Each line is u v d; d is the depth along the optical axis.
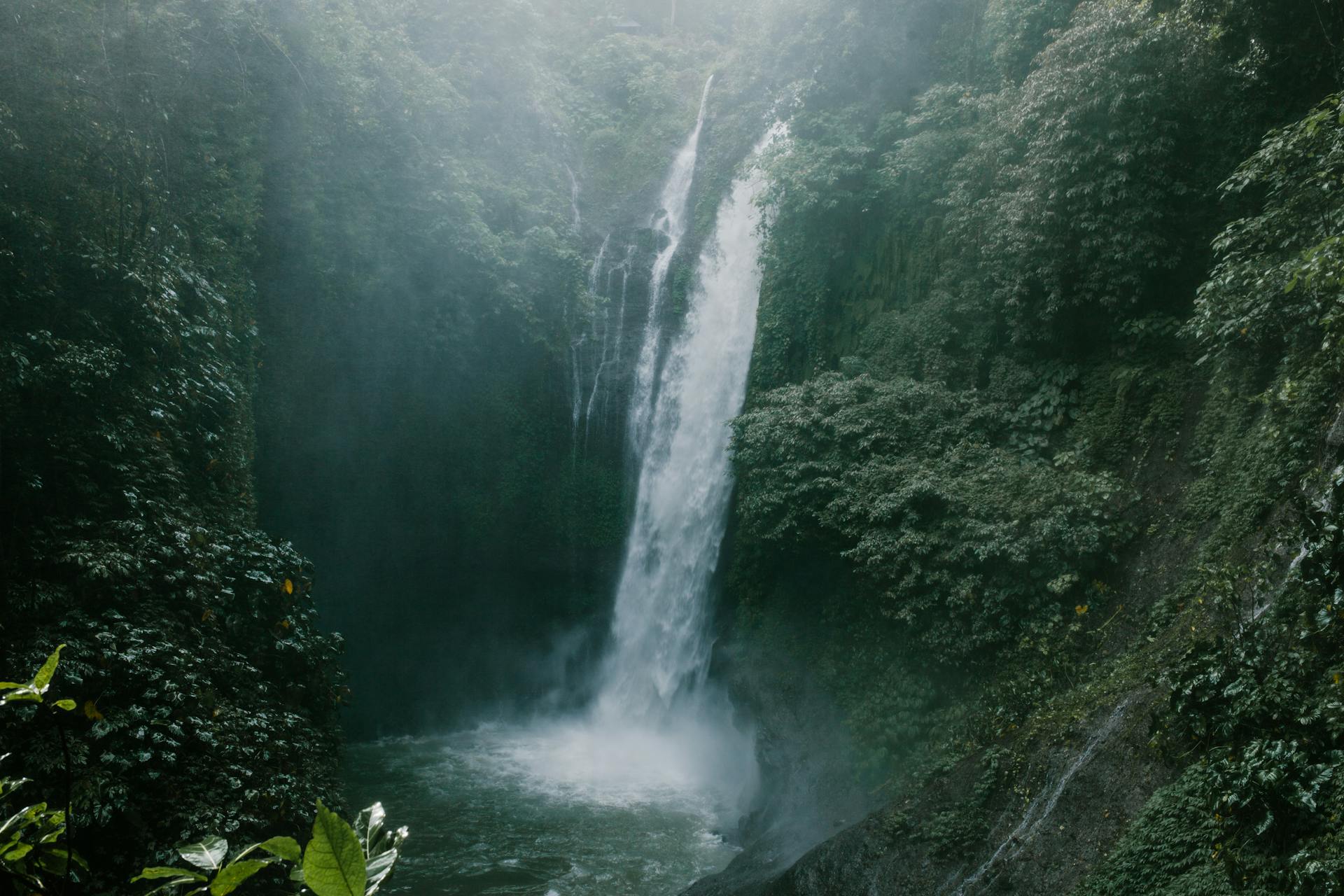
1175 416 13.55
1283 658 8.40
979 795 11.56
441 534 26.34
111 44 13.26
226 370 15.54
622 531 27.25
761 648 19.66
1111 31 13.82
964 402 16.78
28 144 11.13
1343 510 8.11
